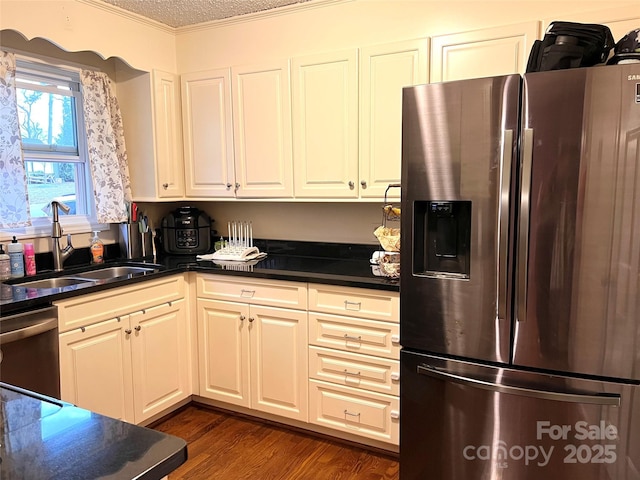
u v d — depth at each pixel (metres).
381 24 2.51
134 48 2.79
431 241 1.91
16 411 0.92
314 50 2.69
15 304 1.88
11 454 0.76
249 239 3.26
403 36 2.46
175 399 2.72
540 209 1.62
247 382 2.65
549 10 2.16
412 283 1.88
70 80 2.76
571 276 1.61
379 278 2.30
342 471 2.24
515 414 1.73
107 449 0.78
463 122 1.71
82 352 2.18
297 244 3.12
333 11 2.61
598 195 1.55
